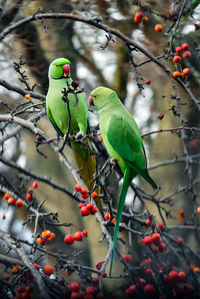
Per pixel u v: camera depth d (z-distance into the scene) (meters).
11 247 7.19
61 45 13.98
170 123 15.46
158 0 12.19
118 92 15.05
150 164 16.20
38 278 6.45
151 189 16.00
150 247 8.56
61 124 9.63
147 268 8.48
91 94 9.23
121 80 14.91
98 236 14.04
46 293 6.21
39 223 7.83
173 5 8.62
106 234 7.46
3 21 12.86
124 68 14.59
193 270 9.17
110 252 7.20
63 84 9.47
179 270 9.31
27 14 13.19
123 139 8.70
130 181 8.69
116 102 9.11
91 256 13.88
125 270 7.93
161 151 15.82
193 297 7.97
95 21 8.19
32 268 6.66
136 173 8.80
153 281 8.10
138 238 9.48
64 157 7.93
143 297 7.64
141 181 16.36
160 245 9.16
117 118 8.83
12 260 7.29
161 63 8.21
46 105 9.61
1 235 7.46
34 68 13.48
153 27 12.57
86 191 7.79
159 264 9.10
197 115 13.89
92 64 14.89
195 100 8.11
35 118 9.28
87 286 7.43
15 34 13.27
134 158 8.66
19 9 13.02
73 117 9.42
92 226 14.29
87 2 12.96
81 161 9.38
